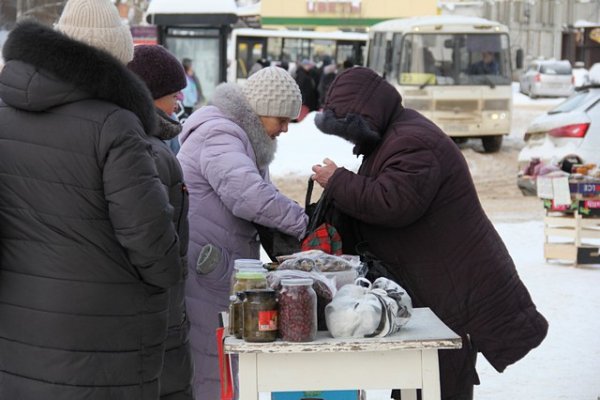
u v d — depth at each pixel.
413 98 31.80
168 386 5.58
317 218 6.10
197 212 6.60
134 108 4.96
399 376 4.83
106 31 5.14
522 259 14.32
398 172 5.77
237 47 54.06
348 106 5.98
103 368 4.85
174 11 32.31
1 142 4.91
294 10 62.25
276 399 5.52
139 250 4.80
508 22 98.56
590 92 21.88
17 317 4.87
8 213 4.89
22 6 20.81
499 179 26.84
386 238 6.02
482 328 5.98
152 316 5.01
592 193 13.60
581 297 11.66
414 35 32.25
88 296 4.83
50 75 4.81
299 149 28.30
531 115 45.25
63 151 4.81
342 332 4.84
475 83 31.72
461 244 5.93
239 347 4.70
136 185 4.78
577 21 99.56
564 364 8.97
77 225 4.82
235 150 6.53
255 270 5.00
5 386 4.93
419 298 6.00
